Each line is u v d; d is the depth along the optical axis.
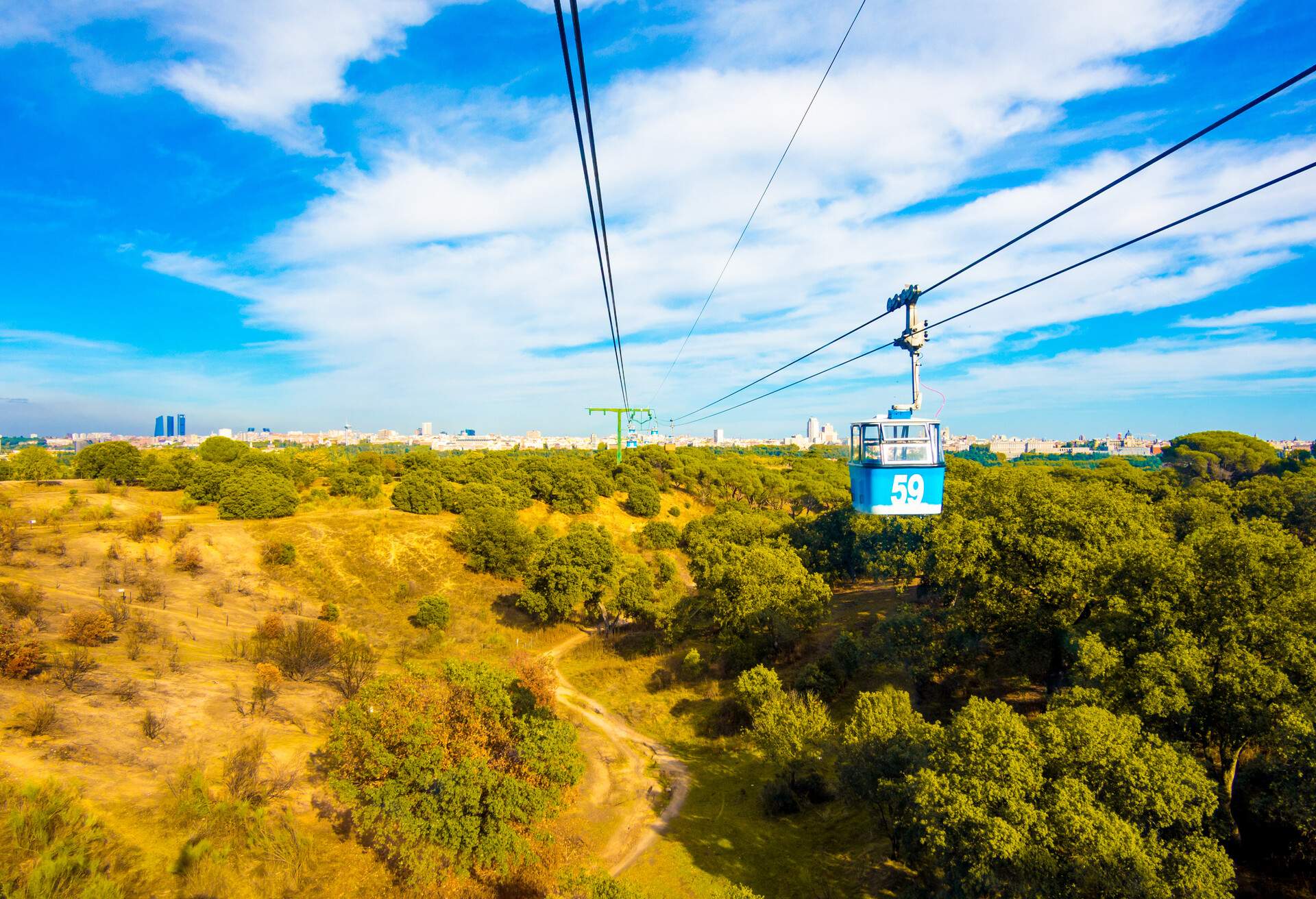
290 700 37.88
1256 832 22.98
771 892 27.25
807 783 34.47
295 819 27.03
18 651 33.31
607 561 63.62
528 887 26.67
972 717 21.75
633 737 44.28
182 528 71.75
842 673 43.97
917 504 18.45
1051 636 35.81
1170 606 25.64
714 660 53.84
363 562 74.00
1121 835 17.34
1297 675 22.81
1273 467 96.81
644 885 28.02
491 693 30.30
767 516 102.38
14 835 20.25
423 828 24.92
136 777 26.19
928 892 22.41
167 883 21.23
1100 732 19.84
